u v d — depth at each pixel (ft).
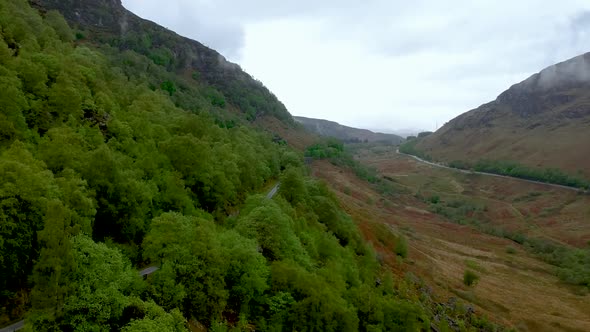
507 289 378.12
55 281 96.68
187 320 120.67
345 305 163.94
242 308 140.36
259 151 383.24
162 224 133.28
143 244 131.13
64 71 229.86
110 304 104.32
